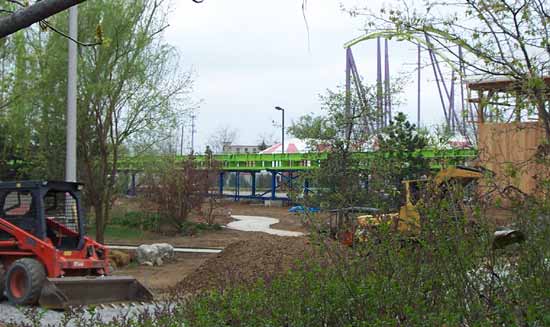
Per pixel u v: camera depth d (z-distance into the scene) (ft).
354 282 18.37
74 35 54.65
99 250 46.39
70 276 43.78
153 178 99.71
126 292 41.93
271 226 112.88
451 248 16.46
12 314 37.73
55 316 36.63
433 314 16.19
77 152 68.74
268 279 22.00
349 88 64.13
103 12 64.18
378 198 26.89
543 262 16.22
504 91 23.20
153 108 67.51
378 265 18.24
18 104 64.80
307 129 63.82
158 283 53.72
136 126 67.10
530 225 16.70
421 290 16.96
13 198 45.50
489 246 16.25
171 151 107.24
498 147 25.20
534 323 15.29
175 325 19.89
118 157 73.77
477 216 16.56
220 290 22.45
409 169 52.44
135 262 66.64
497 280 16.30
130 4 65.46
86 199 70.59
